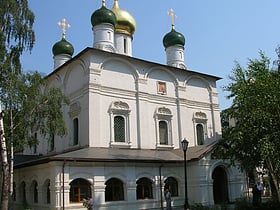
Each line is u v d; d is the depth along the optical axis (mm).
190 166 28422
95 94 29141
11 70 22906
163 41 41688
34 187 26906
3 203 20094
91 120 28359
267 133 20078
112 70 30859
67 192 22656
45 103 24641
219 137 36750
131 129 30656
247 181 31438
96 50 29766
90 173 23969
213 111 37250
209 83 37906
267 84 20734
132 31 39406
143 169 26625
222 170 30688
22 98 23250
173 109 34062
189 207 24422
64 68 33188
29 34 24250
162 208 26750
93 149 27203
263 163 21750
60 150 32312
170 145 32719
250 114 20312
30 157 34562
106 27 35094
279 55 28531
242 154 21703
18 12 23641
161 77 34125
